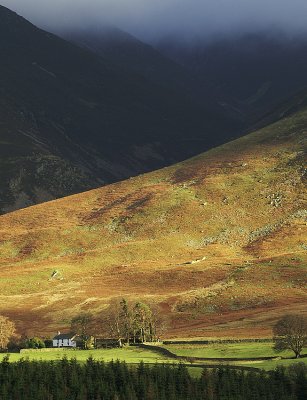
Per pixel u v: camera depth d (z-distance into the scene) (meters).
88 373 157.50
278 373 149.25
